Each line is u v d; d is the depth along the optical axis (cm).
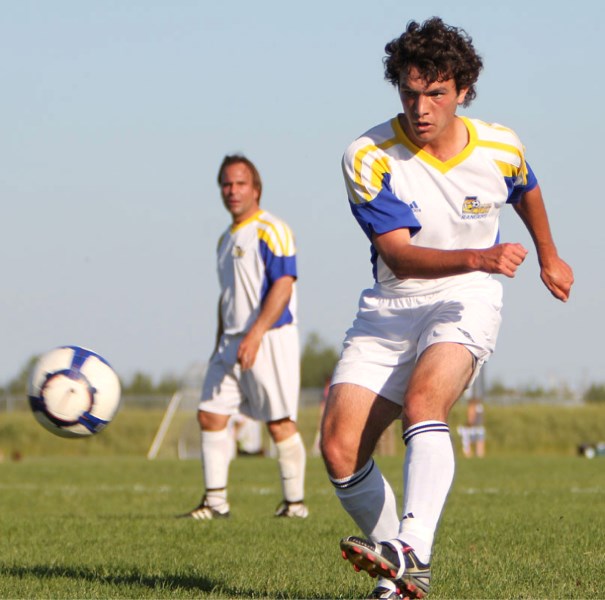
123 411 12850
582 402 13812
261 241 3172
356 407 1598
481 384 11325
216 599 1633
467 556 2114
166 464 7575
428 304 1620
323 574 1895
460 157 1609
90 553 2242
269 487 4747
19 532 2683
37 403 1862
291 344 3200
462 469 6156
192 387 12025
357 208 1631
